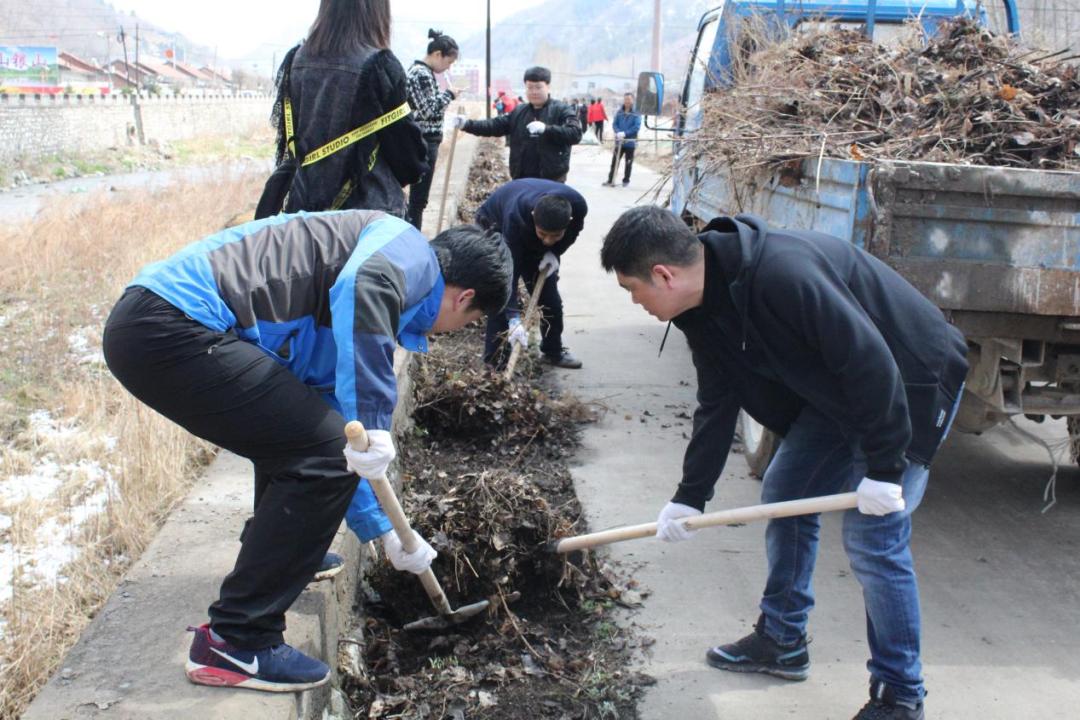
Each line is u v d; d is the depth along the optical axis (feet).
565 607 11.58
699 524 9.51
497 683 10.19
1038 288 11.78
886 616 9.01
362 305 7.50
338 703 9.30
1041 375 12.84
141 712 7.57
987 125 13.53
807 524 10.07
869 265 8.77
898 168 11.56
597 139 84.79
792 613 10.31
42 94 81.97
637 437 17.48
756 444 15.46
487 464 16.02
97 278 26.68
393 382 7.72
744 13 21.12
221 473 12.16
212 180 53.57
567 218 17.33
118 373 7.72
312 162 13.06
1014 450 17.17
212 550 10.09
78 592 10.68
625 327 25.38
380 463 7.57
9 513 12.74
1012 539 13.83
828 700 10.13
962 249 11.78
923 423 8.76
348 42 12.96
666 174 18.92
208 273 7.74
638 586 12.31
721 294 8.51
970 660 10.89
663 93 22.75
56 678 7.96
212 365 7.57
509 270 8.52
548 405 17.61
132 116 102.47
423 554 9.34
